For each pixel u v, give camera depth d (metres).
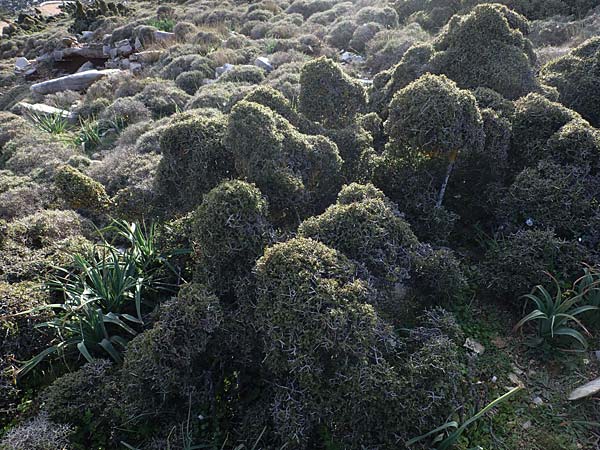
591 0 10.70
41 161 7.45
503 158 4.21
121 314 3.67
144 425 2.98
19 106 12.49
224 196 3.08
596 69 4.99
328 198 4.13
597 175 3.96
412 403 2.50
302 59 10.81
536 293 3.51
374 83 6.14
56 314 3.86
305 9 16.84
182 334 2.82
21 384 3.50
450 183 4.48
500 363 3.26
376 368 2.53
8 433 2.93
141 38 16.84
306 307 2.59
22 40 24.78
